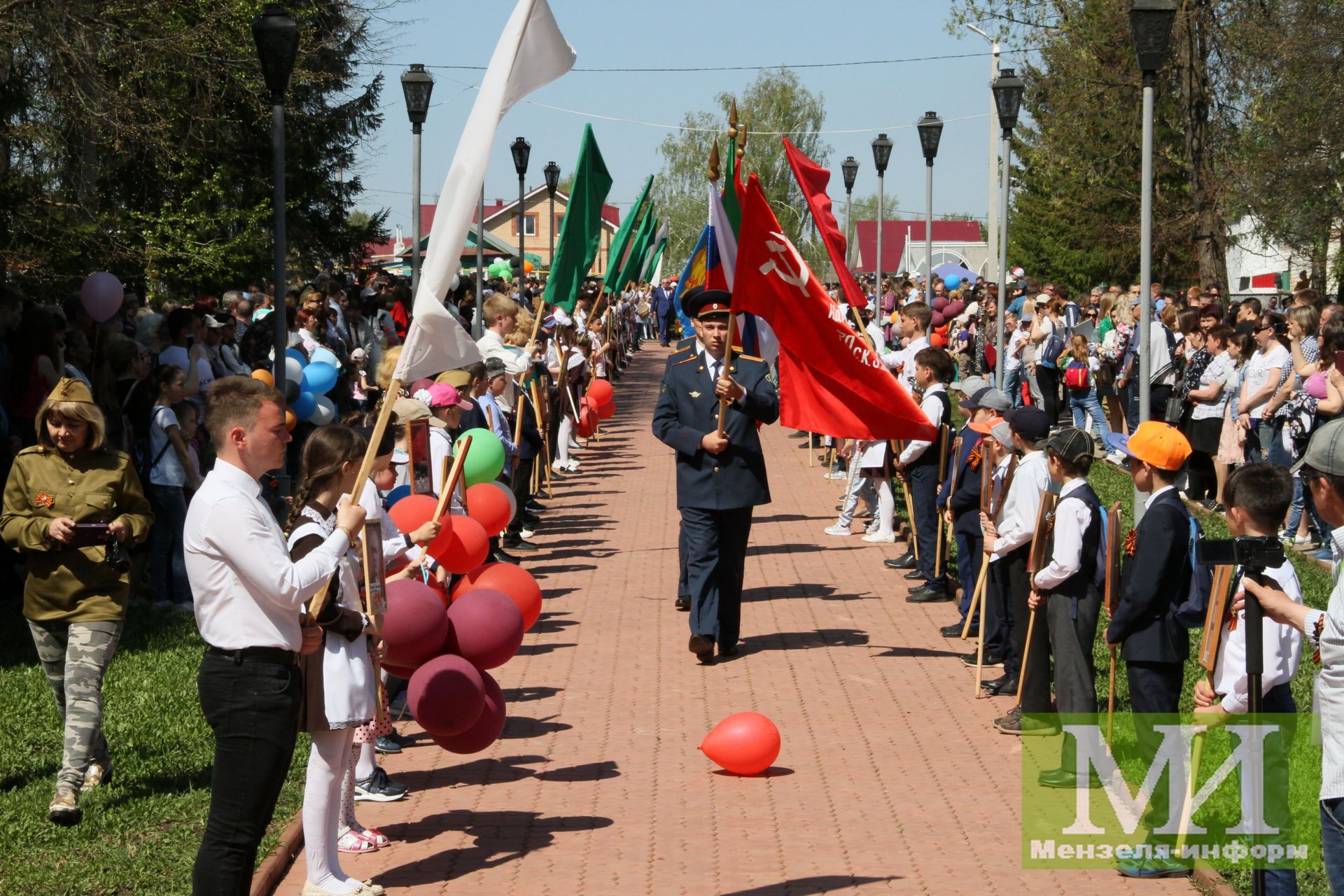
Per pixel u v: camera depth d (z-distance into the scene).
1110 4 29.31
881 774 7.22
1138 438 6.07
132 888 5.58
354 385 16.05
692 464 9.52
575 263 13.39
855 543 14.18
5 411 9.97
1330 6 24.19
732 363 9.73
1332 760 4.38
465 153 5.50
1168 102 30.05
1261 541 4.77
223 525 4.74
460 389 11.75
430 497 7.53
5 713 7.89
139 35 16.50
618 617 10.95
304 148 24.84
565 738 7.88
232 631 4.80
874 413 9.30
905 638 10.25
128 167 19.53
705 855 6.11
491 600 6.50
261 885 5.63
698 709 8.46
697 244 14.51
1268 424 13.40
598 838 6.32
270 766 4.82
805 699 8.68
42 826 6.21
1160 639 6.05
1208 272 28.59
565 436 19.72
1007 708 8.43
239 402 4.83
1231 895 5.56
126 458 6.75
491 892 5.70
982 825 6.48
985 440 8.76
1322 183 25.23
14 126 14.16
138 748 7.32
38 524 6.44
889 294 26.70
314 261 27.72
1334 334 12.05
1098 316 20.81
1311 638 4.68
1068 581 7.00
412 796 6.93
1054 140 31.36
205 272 20.02
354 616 5.46
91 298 11.27
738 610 9.76
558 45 5.71
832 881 5.80
